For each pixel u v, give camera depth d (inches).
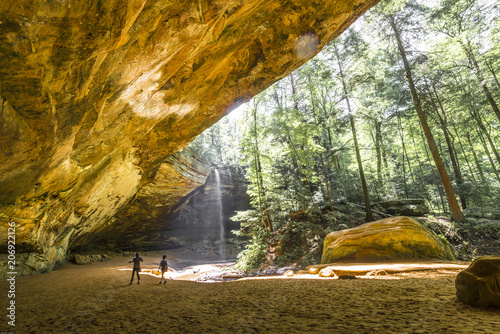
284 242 760.3
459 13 734.5
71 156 346.0
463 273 174.1
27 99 182.4
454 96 771.4
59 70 170.9
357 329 131.5
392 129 965.8
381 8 726.5
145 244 1136.8
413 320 141.6
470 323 128.6
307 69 952.3
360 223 772.6
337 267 422.6
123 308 213.0
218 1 235.8
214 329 147.3
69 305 226.2
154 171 807.7
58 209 452.4
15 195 335.0
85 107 238.8
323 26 438.6
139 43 231.3
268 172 868.6
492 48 680.4
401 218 567.5
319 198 874.8
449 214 794.2
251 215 866.1
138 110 389.4
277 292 269.7
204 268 771.4
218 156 1600.6
